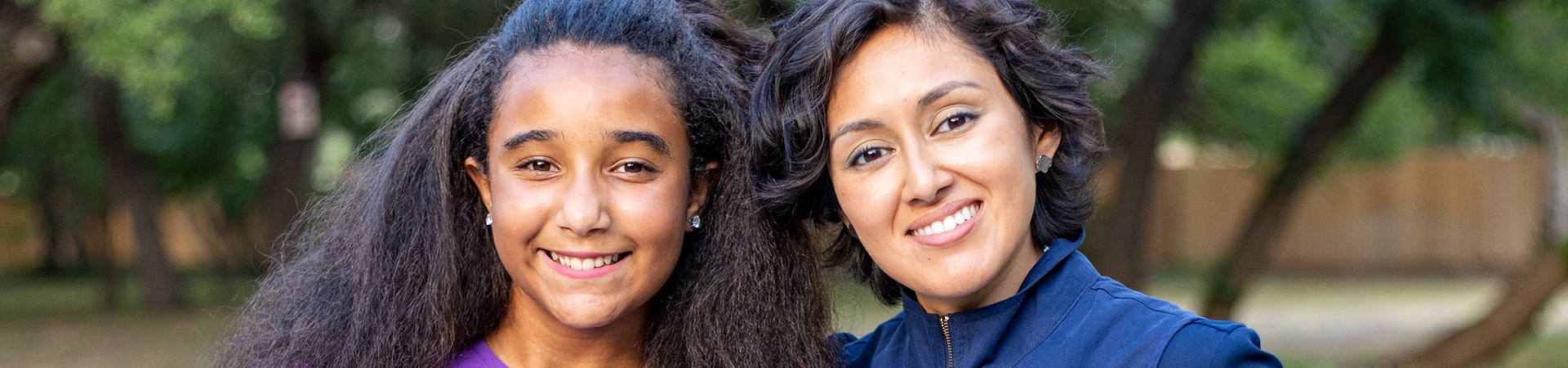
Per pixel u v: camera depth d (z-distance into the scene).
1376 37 6.53
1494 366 6.59
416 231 1.73
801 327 1.72
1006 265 1.55
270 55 8.09
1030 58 1.55
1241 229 7.18
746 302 1.69
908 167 1.47
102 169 12.94
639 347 1.74
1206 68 9.48
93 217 16.03
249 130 10.83
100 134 11.32
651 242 1.54
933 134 1.48
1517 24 7.22
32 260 17.97
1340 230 14.30
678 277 1.72
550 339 1.67
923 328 1.66
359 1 6.91
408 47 6.75
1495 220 13.77
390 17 6.89
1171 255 14.80
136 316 10.88
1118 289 1.56
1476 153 13.79
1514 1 6.33
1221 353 1.37
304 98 8.54
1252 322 9.63
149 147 12.16
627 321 1.70
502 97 1.56
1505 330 6.45
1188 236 14.72
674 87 1.58
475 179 1.67
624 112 1.51
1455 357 6.58
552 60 1.54
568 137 1.49
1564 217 8.59
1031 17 1.60
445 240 1.68
